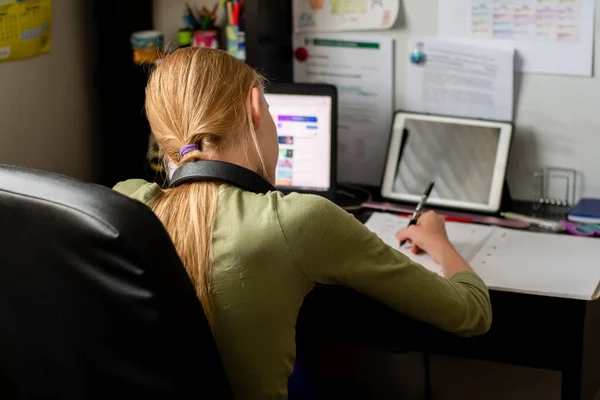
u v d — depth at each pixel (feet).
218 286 3.68
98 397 3.41
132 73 6.78
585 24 6.07
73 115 6.89
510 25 6.25
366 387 7.30
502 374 6.95
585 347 5.12
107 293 3.18
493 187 6.22
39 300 3.34
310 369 6.64
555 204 6.45
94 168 7.22
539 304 5.06
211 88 3.86
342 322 5.60
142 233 3.07
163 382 3.34
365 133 6.89
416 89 6.65
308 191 6.34
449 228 5.89
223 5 6.89
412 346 5.52
